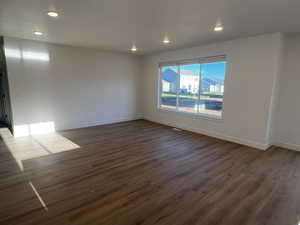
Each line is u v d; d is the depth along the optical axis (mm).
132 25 2959
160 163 2924
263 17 2533
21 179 2371
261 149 3586
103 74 5367
